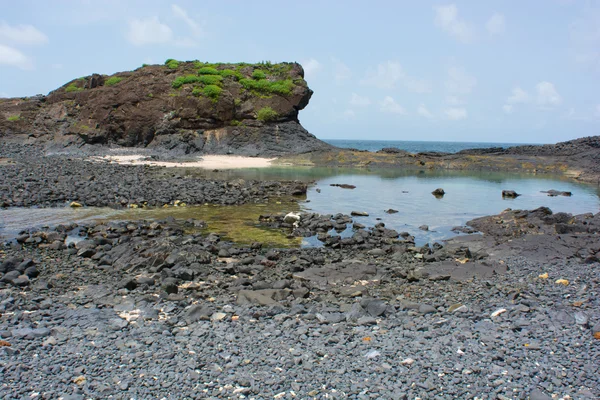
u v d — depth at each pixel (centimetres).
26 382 658
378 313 934
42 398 621
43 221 1883
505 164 4934
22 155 4666
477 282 1185
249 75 5950
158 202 2352
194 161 4769
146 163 4419
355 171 4541
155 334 831
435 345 789
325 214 2211
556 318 889
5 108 5881
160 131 5425
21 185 2539
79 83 6228
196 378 677
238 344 793
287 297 1048
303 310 962
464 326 874
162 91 5575
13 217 1942
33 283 1140
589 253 1427
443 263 1359
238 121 5550
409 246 1608
